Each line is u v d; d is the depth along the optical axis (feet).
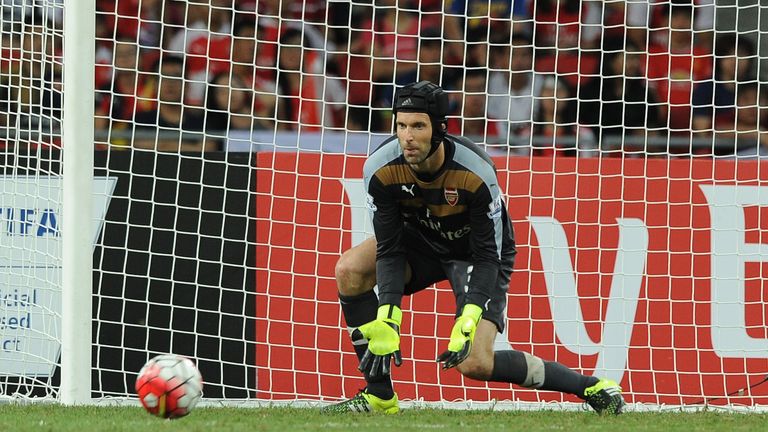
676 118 102.68
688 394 70.38
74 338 62.34
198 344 70.74
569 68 105.60
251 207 71.61
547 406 67.10
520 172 72.49
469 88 105.70
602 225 71.82
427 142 45.47
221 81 105.91
